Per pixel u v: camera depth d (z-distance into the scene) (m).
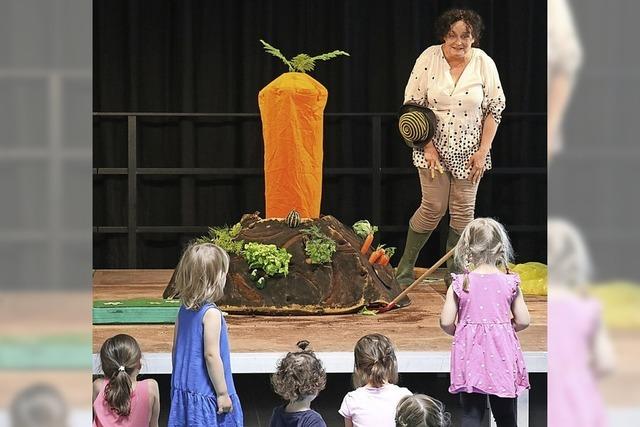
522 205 8.32
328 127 8.20
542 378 6.14
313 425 3.72
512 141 8.27
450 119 6.08
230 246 5.52
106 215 8.13
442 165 6.20
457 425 5.15
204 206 8.29
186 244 7.80
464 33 6.00
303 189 5.87
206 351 3.67
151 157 8.17
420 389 5.90
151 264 8.29
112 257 8.20
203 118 8.16
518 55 8.18
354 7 8.09
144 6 8.00
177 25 8.02
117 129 8.09
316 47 8.09
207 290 3.70
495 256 4.08
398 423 3.37
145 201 8.24
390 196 8.34
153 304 5.65
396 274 6.70
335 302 5.46
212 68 8.10
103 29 7.99
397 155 8.28
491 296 4.00
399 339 4.91
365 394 3.85
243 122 8.15
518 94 8.21
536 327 5.25
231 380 3.77
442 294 6.33
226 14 8.06
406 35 8.09
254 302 5.41
